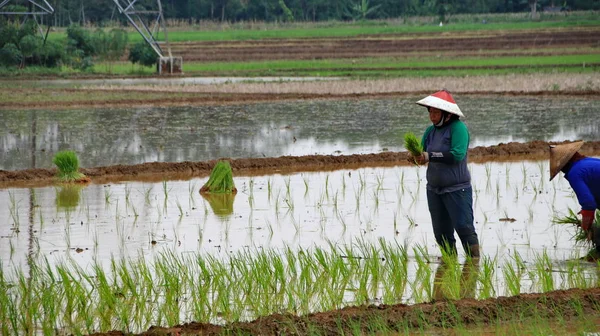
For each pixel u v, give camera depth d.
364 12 106.06
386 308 7.86
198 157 18.31
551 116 25.12
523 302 7.93
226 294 8.25
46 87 36.50
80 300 8.06
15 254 10.31
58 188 14.98
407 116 25.58
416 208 13.04
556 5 112.31
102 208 13.15
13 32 48.88
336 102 30.17
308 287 8.65
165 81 40.56
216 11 110.69
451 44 64.75
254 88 34.81
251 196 13.77
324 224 11.97
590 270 9.27
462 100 30.12
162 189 14.86
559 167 9.31
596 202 9.49
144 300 8.11
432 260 9.93
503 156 18.45
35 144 20.38
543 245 10.55
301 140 20.80
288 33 80.00
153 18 103.81
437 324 7.53
